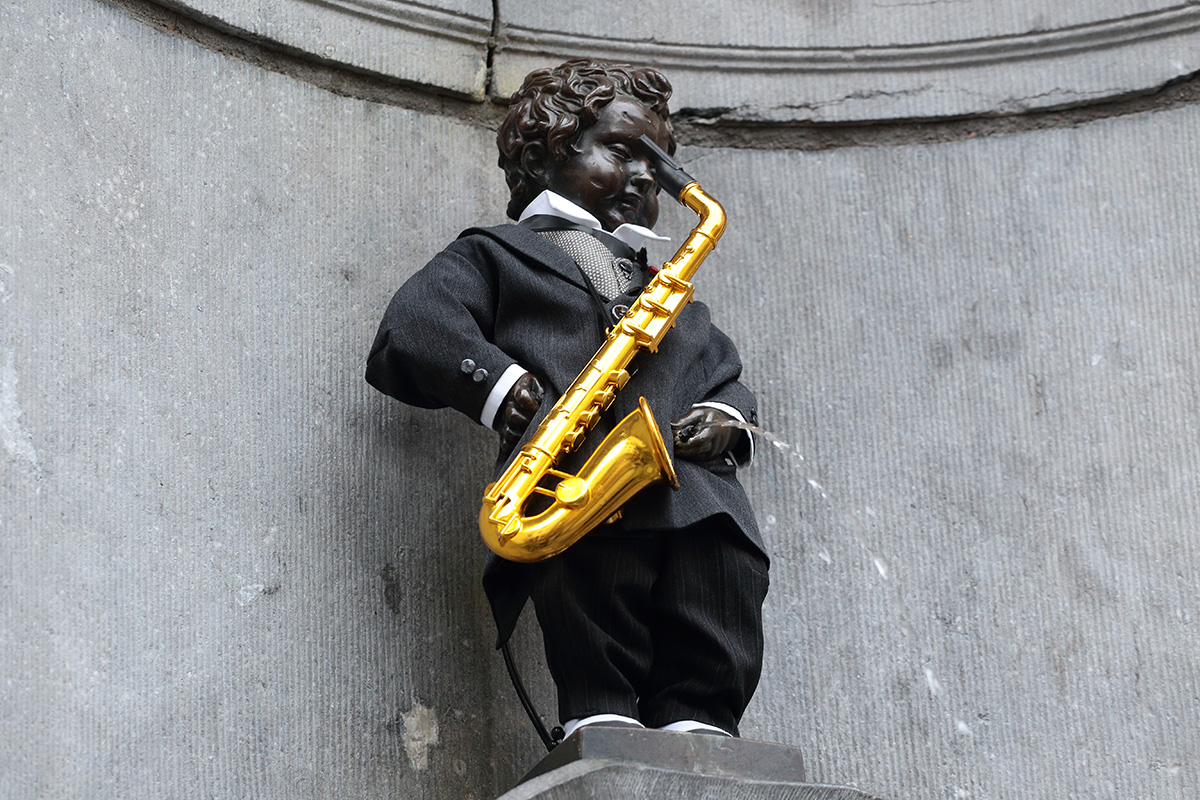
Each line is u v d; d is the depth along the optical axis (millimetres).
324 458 3664
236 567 3426
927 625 3904
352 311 3869
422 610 3650
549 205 3514
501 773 3605
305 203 3900
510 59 4344
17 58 3475
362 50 4109
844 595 3938
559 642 3201
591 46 4391
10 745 2965
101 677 3135
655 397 3275
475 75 4289
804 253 4293
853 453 4078
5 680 2998
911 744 3789
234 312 3658
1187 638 3824
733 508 3279
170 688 3229
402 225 4055
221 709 3287
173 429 3443
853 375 4160
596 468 3068
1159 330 4113
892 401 4129
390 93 4176
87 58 3611
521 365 3312
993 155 4367
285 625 3449
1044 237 4258
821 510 4020
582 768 2838
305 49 4008
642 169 3600
